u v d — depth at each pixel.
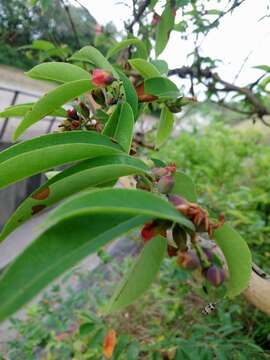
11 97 0.96
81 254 0.11
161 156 1.00
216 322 0.43
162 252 0.17
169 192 0.16
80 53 0.23
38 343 0.53
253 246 0.59
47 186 0.15
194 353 0.36
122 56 0.36
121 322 0.54
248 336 0.44
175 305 0.51
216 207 0.68
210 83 0.49
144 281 0.17
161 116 0.28
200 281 0.15
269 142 1.30
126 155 0.16
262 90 0.51
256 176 0.99
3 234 0.15
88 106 0.23
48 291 0.60
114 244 0.80
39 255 0.10
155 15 0.36
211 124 1.26
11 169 0.14
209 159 1.03
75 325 0.59
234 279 0.16
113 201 0.11
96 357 0.44
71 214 0.10
